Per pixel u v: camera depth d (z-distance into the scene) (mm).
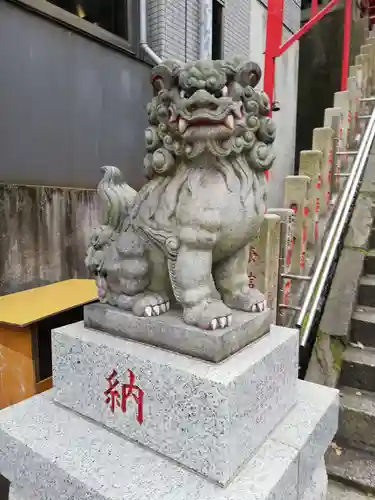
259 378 1062
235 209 1078
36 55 2291
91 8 2750
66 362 1278
